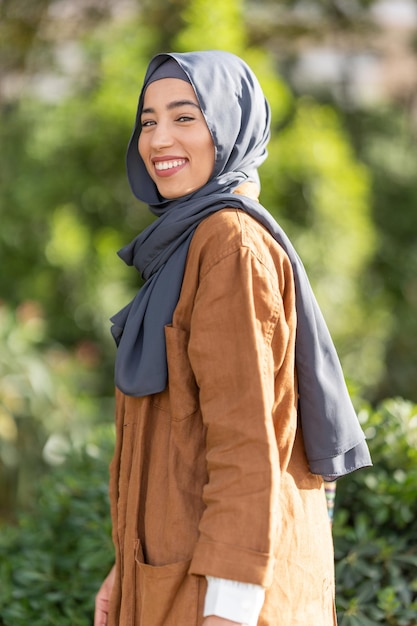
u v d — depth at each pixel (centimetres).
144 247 205
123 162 648
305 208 621
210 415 177
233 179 205
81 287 625
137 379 193
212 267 184
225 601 171
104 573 302
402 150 919
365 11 965
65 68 807
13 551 337
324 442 196
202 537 174
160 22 741
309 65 1027
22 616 298
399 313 771
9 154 698
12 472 510
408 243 845
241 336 178
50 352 589
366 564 280
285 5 938
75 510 317
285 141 628
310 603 193
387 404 318
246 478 171
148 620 186
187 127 201
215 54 208
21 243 649
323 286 623
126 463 200
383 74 1120
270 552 170
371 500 288
